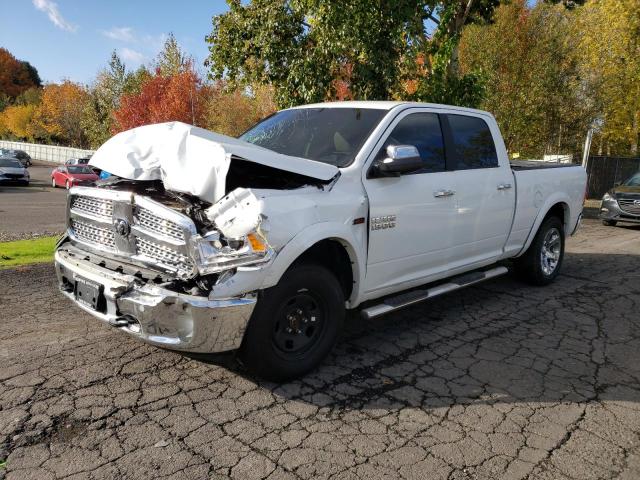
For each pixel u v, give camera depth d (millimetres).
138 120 33594
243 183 3596
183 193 3424
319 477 2670
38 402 3334
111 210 3621
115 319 3400
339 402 3453
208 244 3131
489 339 4680
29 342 4305
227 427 3107
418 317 5270
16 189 27938
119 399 3402
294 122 4836
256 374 3613
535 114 17594
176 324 3195
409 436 3072
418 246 4469
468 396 3586
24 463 2713
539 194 6055
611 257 8805
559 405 3492
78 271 3674
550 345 4574
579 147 20344
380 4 9812
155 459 2775
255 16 11344
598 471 2783
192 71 31953
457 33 11516
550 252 6641
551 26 17500
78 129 56750
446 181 4691
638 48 23766
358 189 3922
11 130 74875
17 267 6730
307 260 3744
